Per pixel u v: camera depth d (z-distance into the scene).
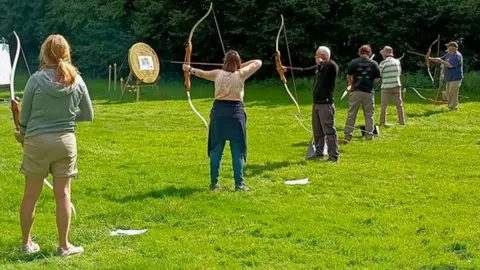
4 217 5.73
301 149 9.55
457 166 8.27
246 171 7.86
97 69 29.66
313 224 5.50
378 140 10.34
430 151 9.33
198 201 6.30
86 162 8.34
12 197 6.43
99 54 28.48
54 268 4.41
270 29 22.91
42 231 5.26
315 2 22.58
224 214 5.82
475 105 15.02
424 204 6.28
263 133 11.21
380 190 6.84
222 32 24.88
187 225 5.52
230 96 6.74
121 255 4.71
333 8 23.34
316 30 23.75
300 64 24.64
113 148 9.52
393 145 9.84
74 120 4.64
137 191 6.75
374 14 21.58
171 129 11.91
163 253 4.76
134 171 7.81
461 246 4.94
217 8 24.45
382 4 21.55
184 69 7.30
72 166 4.65
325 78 8.39
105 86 24.67
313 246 4.93
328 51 8.46
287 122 12.62
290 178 7.50
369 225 5.50
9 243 4.96
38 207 6.04
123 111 15.01
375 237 5.13
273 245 4.93
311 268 4.44
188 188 6.89
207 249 4.84
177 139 10.51
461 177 7.60
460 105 15.02
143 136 10.87
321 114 8.45
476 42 21.52
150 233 5.26
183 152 9.21
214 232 5.30
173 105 16.41
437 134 10.96
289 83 22.59
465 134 11.00
